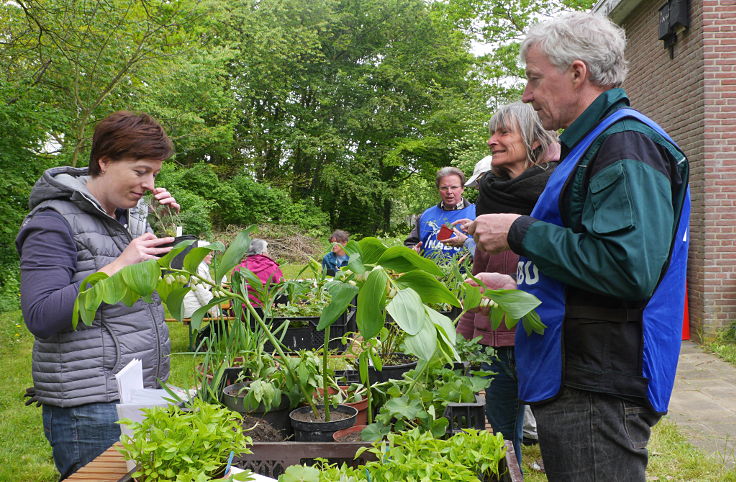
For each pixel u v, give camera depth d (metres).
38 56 9.40
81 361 1.64
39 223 1.62
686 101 6.61
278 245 18.44
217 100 17.55
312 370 1.56
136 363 1.50
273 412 1.55
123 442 1.07
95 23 9.42
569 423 1.32
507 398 2.32
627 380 1.27
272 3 22.56
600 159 1.27
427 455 1.05
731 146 6.22
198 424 1.07
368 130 24.94
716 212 6.27
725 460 3.49
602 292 1.21
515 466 1.10
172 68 12.67
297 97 24.59
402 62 25.28
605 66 1.37
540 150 2.22
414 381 1.48
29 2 8.41
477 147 16.91
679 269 1.33
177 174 17.88
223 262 1.28
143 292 1.16
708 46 6.17
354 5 24.62
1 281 9.62
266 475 1.31
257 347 1.66
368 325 1.01
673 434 3.89
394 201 25.72
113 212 1.82
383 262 1.13
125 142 1.66
